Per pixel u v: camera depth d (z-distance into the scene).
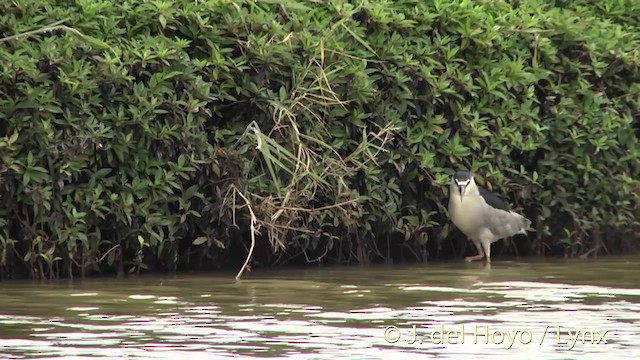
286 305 24.48
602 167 34.44
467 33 32.69
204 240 30.02
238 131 30.28
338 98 30.89
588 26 35.94
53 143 27.97
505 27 33.47
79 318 22.72
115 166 29.08
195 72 29.75
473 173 32.91
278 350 19.59
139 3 29.89
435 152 32.47
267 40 30.50
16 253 28.78
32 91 27.67
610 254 35.41
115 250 29.45
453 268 31.52
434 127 32.09
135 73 29.11
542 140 33.47
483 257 33.44
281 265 31.84
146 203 29.14
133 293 26.28
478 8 32.97
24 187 27.84
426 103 32.19
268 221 29.91
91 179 28.62
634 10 37.91
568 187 34.28
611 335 21.14
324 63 30.80
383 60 31.69
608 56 35.09
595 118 34.28
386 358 19.09
